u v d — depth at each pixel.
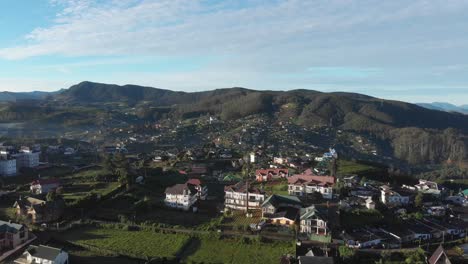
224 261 81.81
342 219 104.88
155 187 148.75
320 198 124.75
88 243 91.50
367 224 103.62
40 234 97.31
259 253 86.06
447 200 141.25
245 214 113.38
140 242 92.25
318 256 79.12
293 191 131.00
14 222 104.00
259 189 124.75
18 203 112.06
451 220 113.19
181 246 89.69
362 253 85.44
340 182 146.00
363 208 114.94
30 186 143.50
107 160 178.25
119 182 146.00
